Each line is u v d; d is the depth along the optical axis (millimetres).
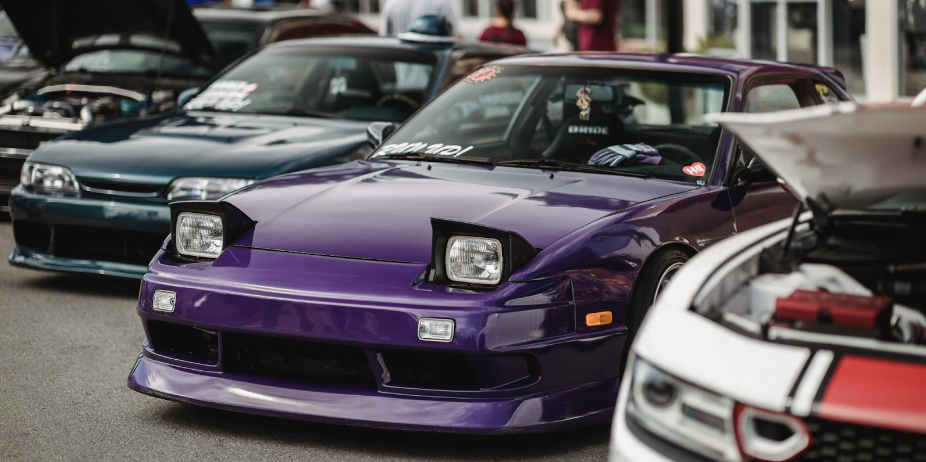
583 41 13492
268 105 8023
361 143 7207
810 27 14383
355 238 4551
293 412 4359
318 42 8500
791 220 3480
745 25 15430
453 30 12711
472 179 5199
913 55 13086
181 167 6723
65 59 9492
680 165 5359
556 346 4289
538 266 4293
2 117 8773
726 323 2896
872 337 2766
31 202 6926
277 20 11141
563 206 4758
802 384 2627
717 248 3338
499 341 4164
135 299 7070
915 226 3305
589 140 5664
